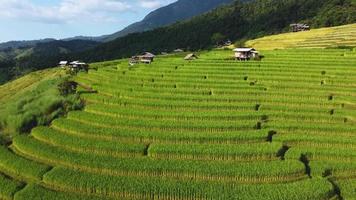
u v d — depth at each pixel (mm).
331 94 80500
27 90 126938
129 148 57594
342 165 51312
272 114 69562
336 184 47438
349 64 103125
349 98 76750
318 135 61812
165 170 51062
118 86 93938
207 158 55250
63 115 78562
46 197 46156
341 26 186750
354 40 148875
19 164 54844
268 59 119688
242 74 99125
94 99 85438
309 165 51969
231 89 85625
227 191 45531
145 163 53000
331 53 121500
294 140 59281
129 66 131375
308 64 106000
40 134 64688
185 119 69500
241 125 64438
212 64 114125
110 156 56531
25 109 83250
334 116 67375
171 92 86688
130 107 77938
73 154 56781
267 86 87750
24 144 61344
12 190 49344
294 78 91438
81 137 63688
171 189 46125
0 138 69500
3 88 174125
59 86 99750
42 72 188500
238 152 54688
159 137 61000
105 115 74125
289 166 50531
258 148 55750
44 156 57125
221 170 50000
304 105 76438
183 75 100750
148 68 115125
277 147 56094
